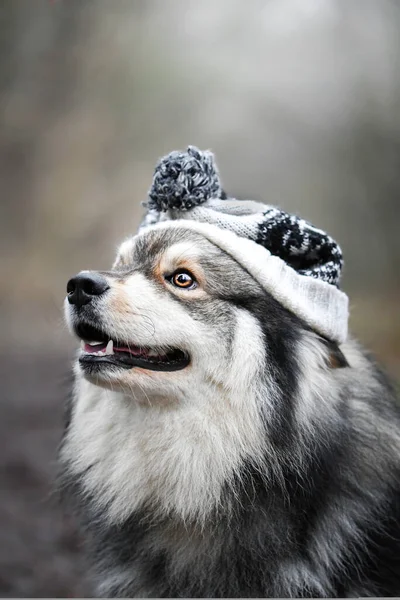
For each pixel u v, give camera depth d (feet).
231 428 9.87
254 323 10.02
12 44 68.90
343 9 51.47
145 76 72.79
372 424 10.30
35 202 80.02
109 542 10.66
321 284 10.62
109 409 10.41
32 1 65.57
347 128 54.03
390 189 51.98
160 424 10.03
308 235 10.75
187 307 10.10
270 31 65.72
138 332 9.92
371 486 10.06
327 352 10.53
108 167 78.13
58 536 16.85
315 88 61.05
